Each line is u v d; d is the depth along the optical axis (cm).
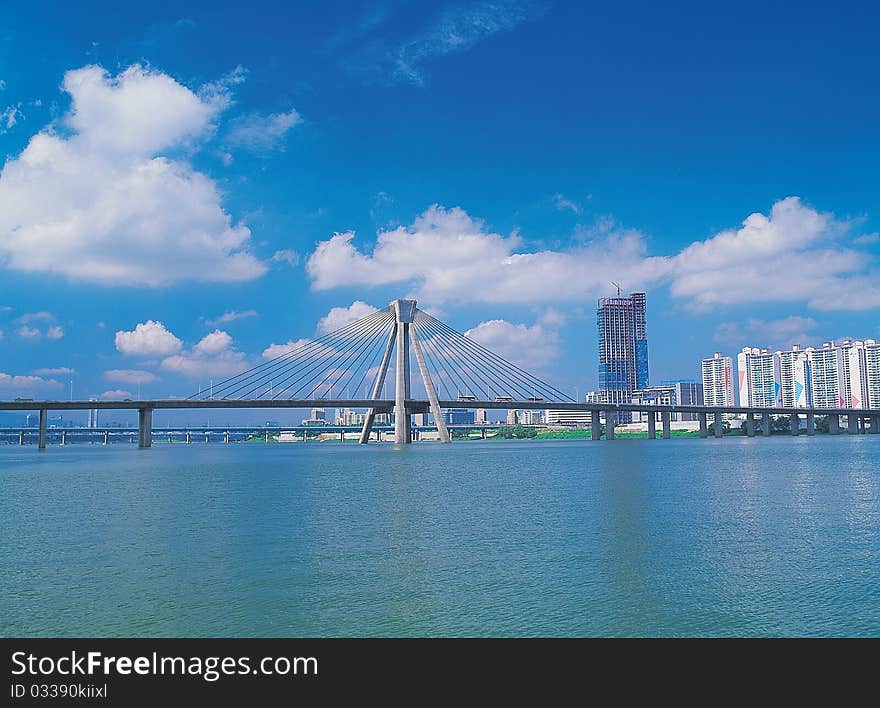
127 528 5416
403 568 4016
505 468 12031
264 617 3200
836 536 4931
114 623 3133
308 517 5959
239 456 18350
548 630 3059
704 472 10625
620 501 6975
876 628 3059
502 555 4341
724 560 4181
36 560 4256
